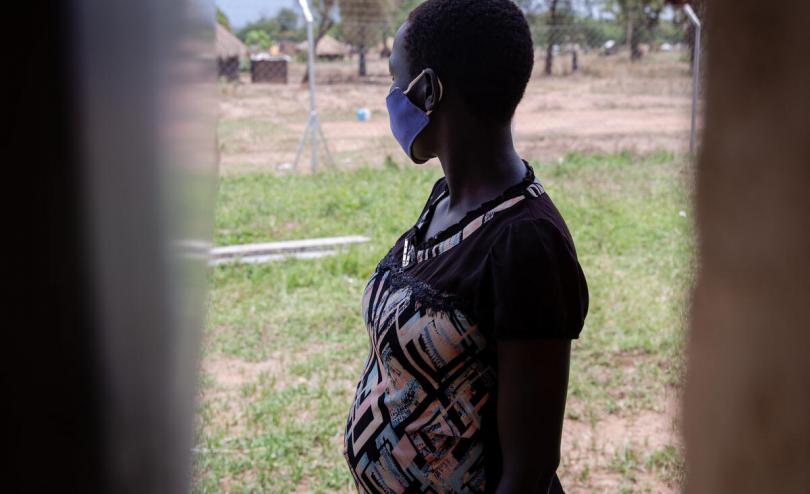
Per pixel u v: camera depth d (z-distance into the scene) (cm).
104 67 58
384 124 2022
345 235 847
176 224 71
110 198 60
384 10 2391
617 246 786
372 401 144
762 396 99
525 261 126
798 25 91
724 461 105
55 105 54
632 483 377
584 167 1269
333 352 543
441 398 135
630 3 2750
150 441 66
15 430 55
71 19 54
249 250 769
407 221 898
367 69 3391
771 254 99
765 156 97
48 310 55
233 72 3061
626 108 2172
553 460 132
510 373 128
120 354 61
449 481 137
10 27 52
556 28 2142
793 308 95
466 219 136
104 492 59
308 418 445
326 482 376
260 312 620
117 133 60
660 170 1221
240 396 474
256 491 368
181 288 73
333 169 1285
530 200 134
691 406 115
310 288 686
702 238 111
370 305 148
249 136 1784
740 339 104
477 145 138
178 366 72
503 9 136
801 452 98
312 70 1273
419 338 134
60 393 56
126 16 62
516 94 138
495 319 128
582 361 521
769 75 94
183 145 74
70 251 56
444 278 134
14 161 53
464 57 134
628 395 471
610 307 613
